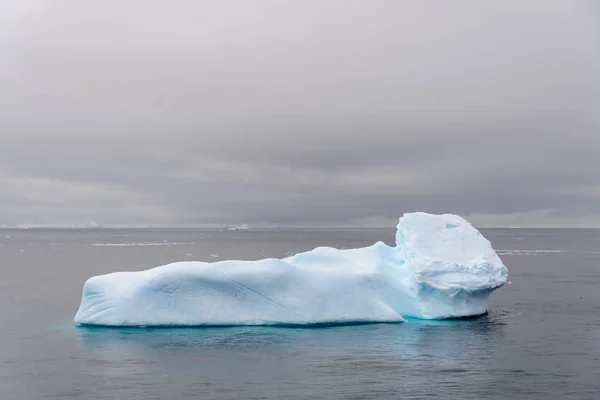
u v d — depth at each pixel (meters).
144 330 26.31
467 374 20.44
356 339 25.09
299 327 27.08
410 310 29.50
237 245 137.25
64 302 37.38
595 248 127.00
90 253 98.19
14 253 97.75
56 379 19.67
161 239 191.25
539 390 18.80
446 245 31.23
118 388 18.77
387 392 18.44
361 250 31.61
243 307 27.28
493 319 30.53
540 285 48.78
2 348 23.75
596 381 19.77
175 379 19.61
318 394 18.22
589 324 29.55
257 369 20.73
